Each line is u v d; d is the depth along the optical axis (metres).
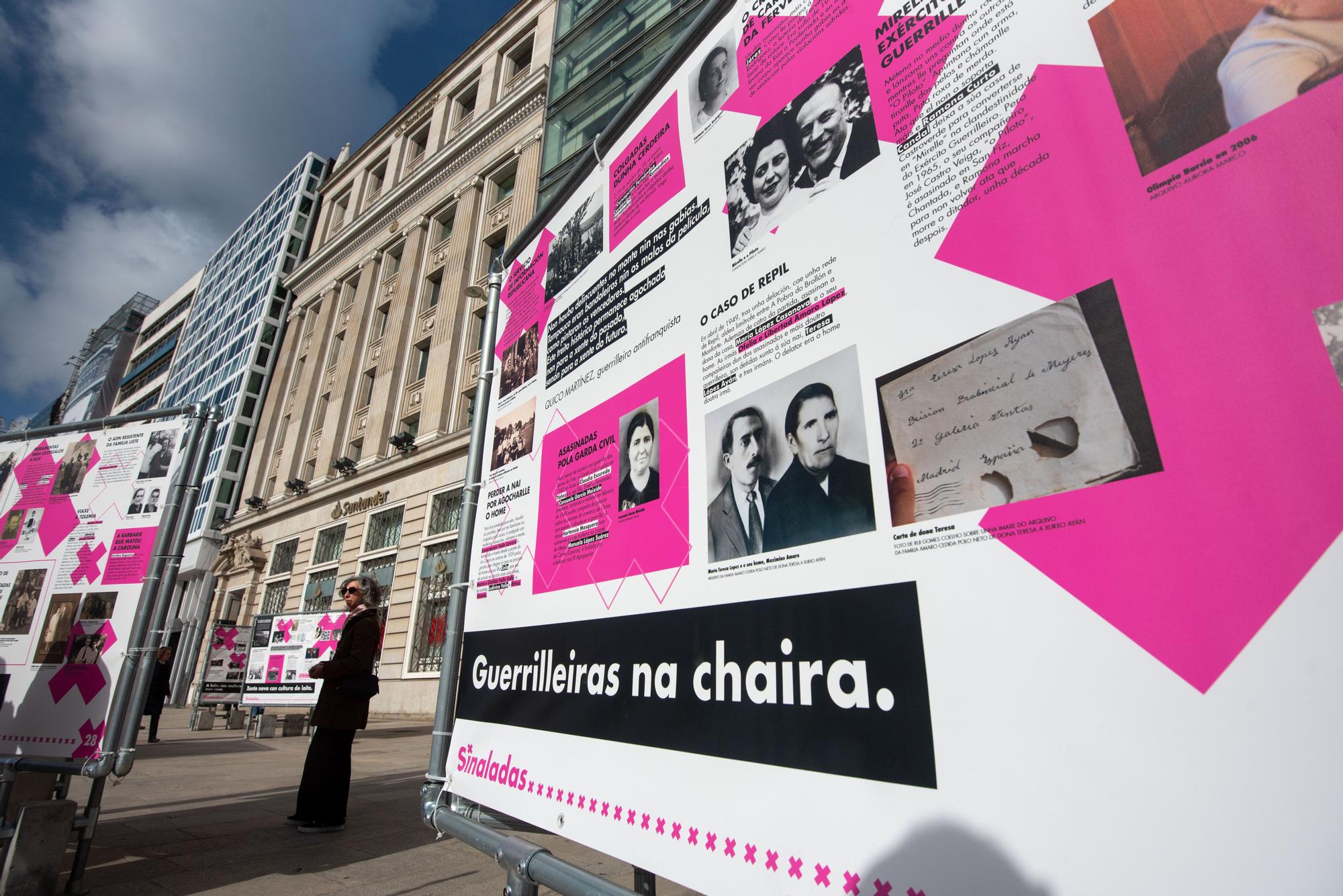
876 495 1.30
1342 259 0.83
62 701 3.20
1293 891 0.71
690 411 1.84
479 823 2.22
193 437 3.64
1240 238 0.93
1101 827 0.88
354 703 4.10
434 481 15.69
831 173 1.59
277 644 10.43
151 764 6.66
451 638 2.73
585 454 2.28
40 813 2.76
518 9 21.56
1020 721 1.00
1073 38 1.20
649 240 2.21
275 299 32.25
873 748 1.17
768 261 1.71
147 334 53.78
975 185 1.28
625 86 13.21
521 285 3.10
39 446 4.16
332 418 21.44
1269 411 0.86
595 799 1.79
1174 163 1.02
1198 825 0.80
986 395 1.17
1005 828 0.97
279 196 37.31
